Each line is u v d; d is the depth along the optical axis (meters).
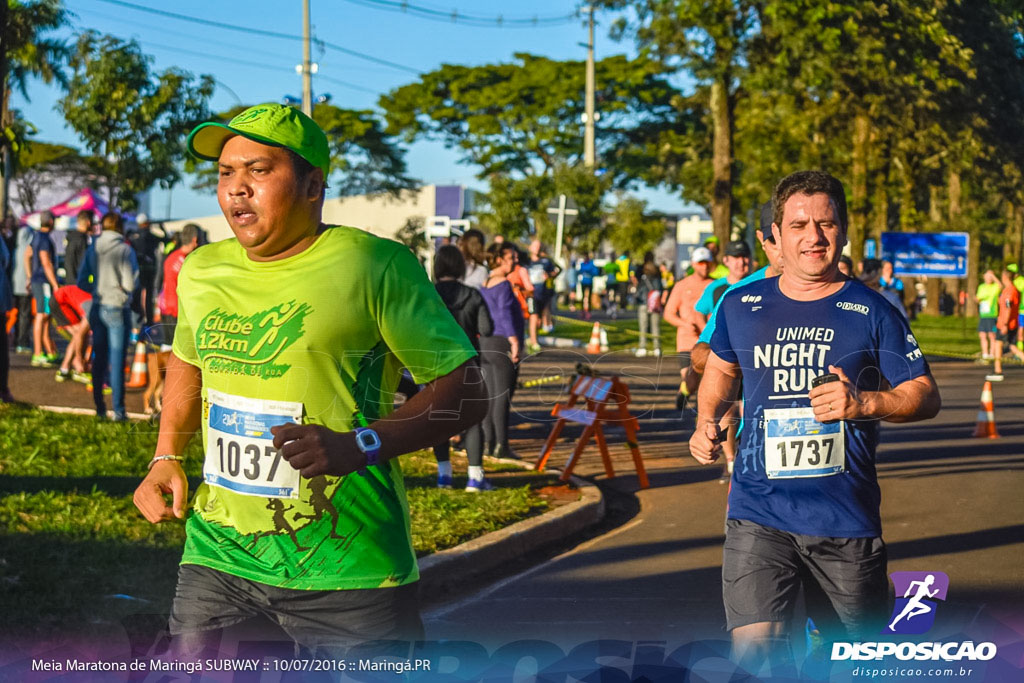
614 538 7.78
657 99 58.66
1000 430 13.52
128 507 6.77
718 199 26.23
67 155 45.34
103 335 10.48
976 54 24.86
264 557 2.89
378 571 2.87
